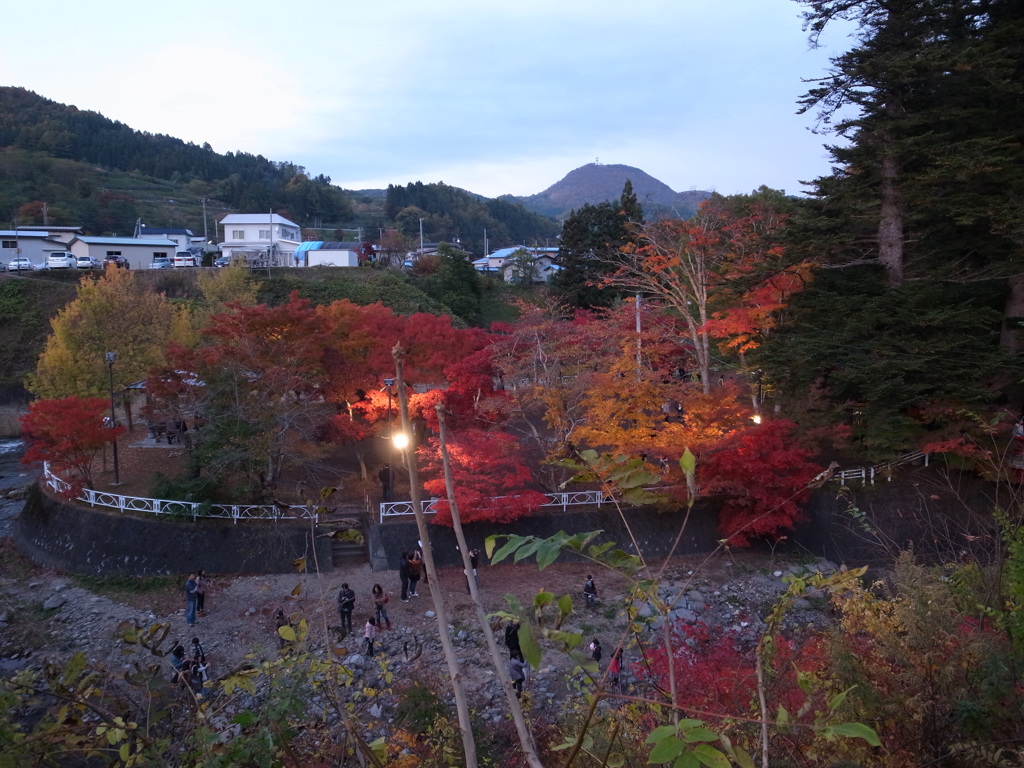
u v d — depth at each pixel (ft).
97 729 12.60
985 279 68.59
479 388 74.74
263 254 208.03
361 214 461.78
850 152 68.39
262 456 64.90
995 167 60.54
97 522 67.67
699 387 74.90
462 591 63.21
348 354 78.79
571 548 8.51
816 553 68.59
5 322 147.54
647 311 85.46
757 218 84.94
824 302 70.69
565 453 69.72
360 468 83.92
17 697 13.00
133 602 61.26
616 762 11.85
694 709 8.00
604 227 155.74
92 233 283.79
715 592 62.18
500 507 64.90
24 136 380.37
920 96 68.39
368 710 43.75
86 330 97.25
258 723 12.97
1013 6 68.85
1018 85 61.36
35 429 69.31
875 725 16.24
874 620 20.36
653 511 70.90
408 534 68.33
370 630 51.75
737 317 70.79
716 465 64.39
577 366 74.79
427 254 226.99
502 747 34.71
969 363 63.87
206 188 401.29
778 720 9.09
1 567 69.15
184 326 110.22
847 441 75.77
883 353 65.87
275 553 66.28
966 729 15.42
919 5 64.90
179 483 69.46
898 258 70.95
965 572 21.77
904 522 66.39
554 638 7.68
